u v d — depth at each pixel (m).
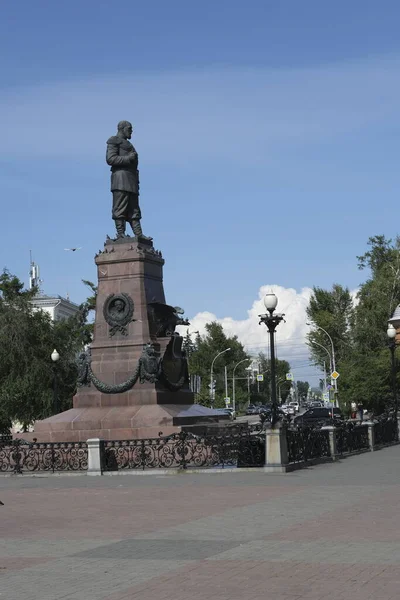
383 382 59.22
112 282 32.03
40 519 16.42
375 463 27.42
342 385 61.59
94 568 11.37
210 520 15.23
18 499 20.27
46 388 49.97
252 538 13.16
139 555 12.15
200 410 32.12
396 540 12.47
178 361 32.38
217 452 25.94
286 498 18.02
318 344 88.25
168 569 11.09
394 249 91.06
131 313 31.53
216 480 22.78
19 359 49.47
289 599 9.27
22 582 10.66
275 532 13.60
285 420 32.69
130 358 31.14
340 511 15.69
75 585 10.38
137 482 23.28
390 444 38.62
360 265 94.19
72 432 30.36
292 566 10.91
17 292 54.12
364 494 18.36
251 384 154.12
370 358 61.00
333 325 90.75
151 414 29.81
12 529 15.20
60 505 18.62
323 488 19.81
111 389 30.94
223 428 30.34
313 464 27.17
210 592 9.73
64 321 54.38
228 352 123.00
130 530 14.54
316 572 10.49
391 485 20.11
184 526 14.67
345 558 11.26
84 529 14.88
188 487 21.28
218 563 11.32
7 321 49.28
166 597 9.60
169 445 26.80
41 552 12.75
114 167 32.94
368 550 11.74
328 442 29.42
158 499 18.94
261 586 9.91
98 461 26.28
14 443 27.97
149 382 30.75
